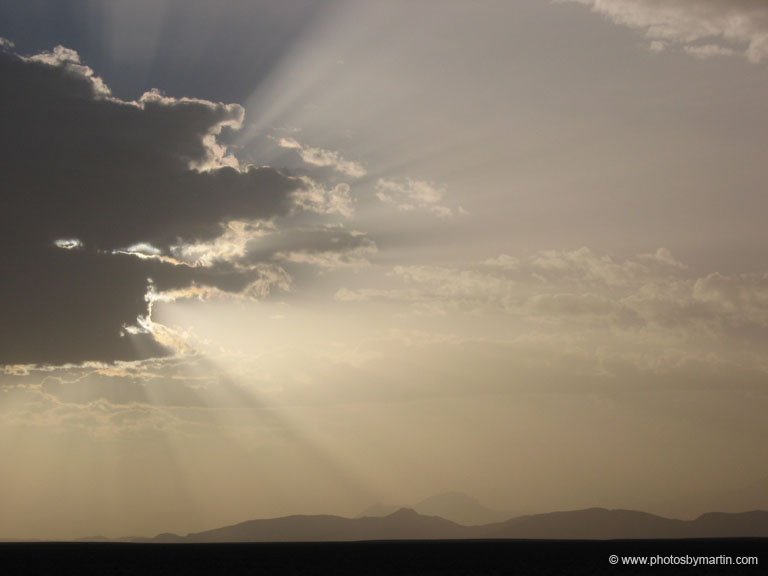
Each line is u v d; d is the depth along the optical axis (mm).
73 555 122375
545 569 91500
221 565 96875
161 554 128250
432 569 92125
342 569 91938
